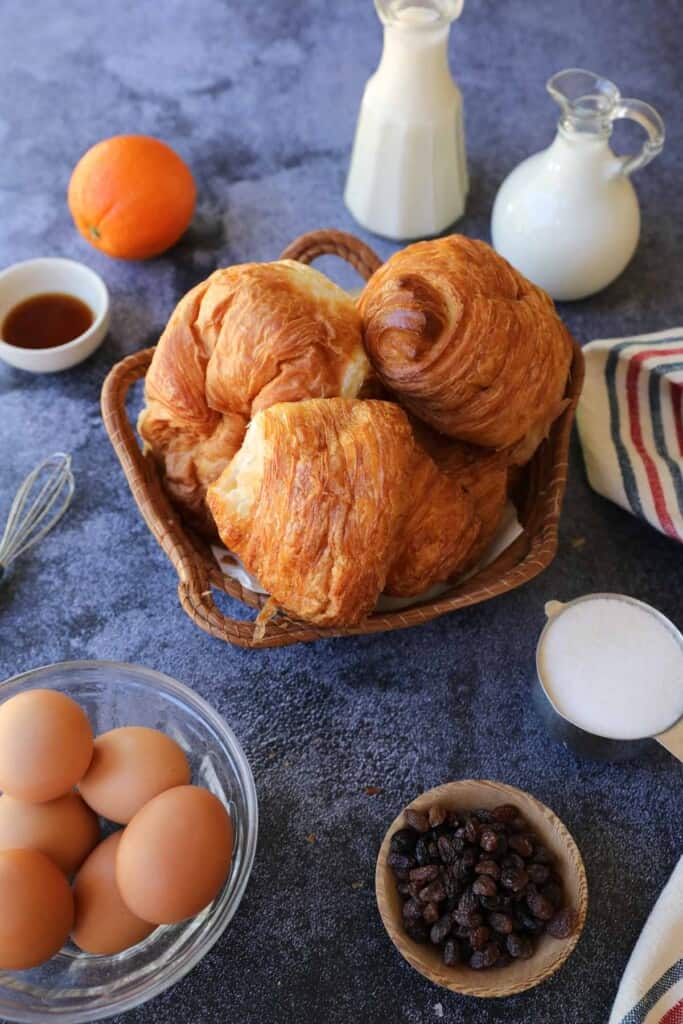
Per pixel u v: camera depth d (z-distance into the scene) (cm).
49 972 62
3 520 77
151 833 60
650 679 67
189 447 72
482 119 97
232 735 65
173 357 70
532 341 69
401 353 68
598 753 68
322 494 64
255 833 63
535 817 64
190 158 95
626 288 88
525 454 73
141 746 63
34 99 99
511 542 71
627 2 106
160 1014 63
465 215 92
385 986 63
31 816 61
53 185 94
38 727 61
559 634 69
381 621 66
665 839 67
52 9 106
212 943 60
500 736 70
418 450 68
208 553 73
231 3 106
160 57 102
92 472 79
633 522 78
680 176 94
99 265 89
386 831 67
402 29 80
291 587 66
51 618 74
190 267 89
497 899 61
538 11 105
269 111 98
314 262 89
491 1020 63
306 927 65
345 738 70
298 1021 62
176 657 73
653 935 62
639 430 78
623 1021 61
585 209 82
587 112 78
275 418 65
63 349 81
